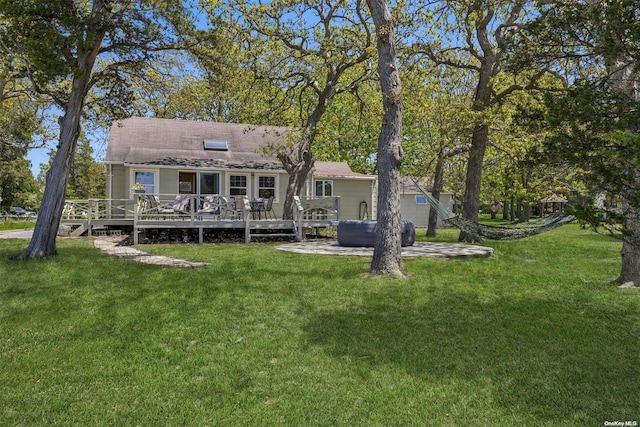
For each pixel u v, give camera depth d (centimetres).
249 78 1202
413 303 565
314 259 886
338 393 327
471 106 1273
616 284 703
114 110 1111
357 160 2895
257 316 506
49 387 338
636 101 334
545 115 382
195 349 411
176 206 1301
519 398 318
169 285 645
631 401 312
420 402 313
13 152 2269
